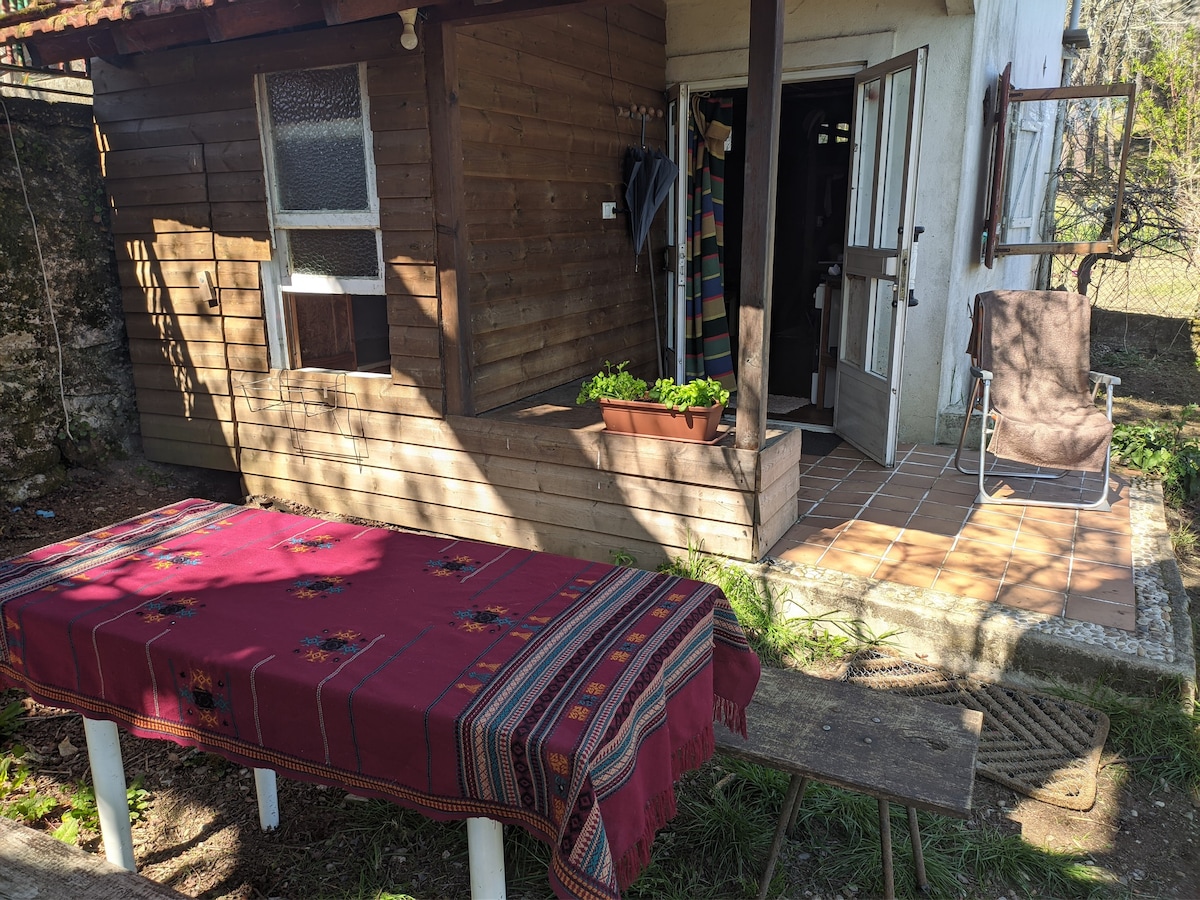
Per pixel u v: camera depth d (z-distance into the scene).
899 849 2.65
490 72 4.53
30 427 5.34
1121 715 3.20
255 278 5.04
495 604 2.22
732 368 7.25
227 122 4.85
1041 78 7.75
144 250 5.41
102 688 2.14
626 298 6.21
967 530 4.40
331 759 1.86
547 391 5.34
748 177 3.63
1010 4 6.14
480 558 2.54
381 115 4.37
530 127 4.91
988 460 5.52
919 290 5.63
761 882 2.42
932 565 3.99
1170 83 10.39
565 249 5.39
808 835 2.75
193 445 5.62
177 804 2.92
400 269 4.55
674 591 2.30
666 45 6.21
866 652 3.65
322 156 4.69
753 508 3.93
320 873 2.60
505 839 2.65
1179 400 7.95
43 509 5.25
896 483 5.11
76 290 5.54
